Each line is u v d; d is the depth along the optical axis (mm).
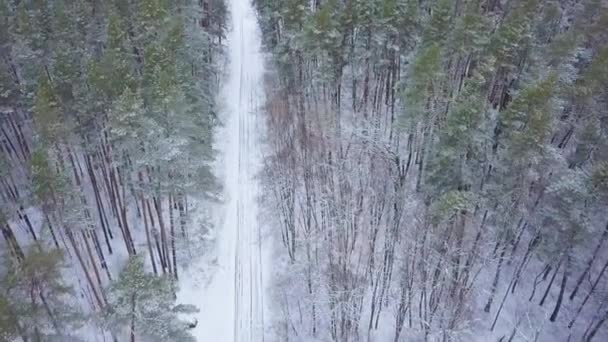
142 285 25594
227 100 52125
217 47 54844
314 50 42156
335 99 46719
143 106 32406
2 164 33719
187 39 40688
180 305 29031
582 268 37969
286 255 38531
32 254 23703
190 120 32406
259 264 38094
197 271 37000
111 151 35688
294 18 45000
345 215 38531
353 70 46312
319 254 37438
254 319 34750
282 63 48000
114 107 30062
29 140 40875
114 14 37188
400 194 38750
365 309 35562
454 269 34094
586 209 31594
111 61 33438
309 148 44188
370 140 44125
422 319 33906
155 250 37500
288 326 34594
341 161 42562
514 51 40031
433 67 34938
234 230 40281
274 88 52531
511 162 32688
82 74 34719
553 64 42469
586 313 36594
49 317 24078
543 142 31688
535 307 36906
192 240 37906
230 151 46750
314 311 33812
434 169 35094
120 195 39781
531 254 37438
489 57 39781
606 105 39062
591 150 36125
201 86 40844
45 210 29141
